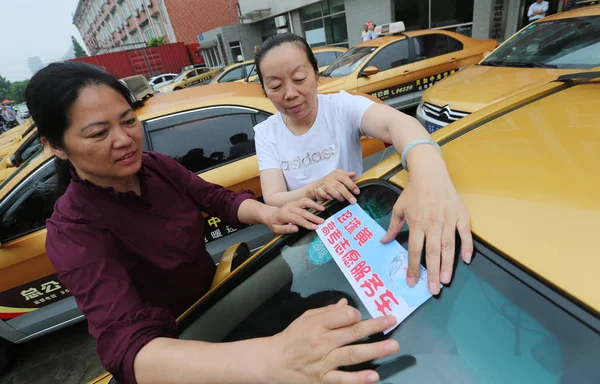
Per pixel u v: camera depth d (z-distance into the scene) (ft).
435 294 1.92
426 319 1.91
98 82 2.30
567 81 3.57
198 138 6.72
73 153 2.39
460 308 1.85
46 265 6.02
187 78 36.99
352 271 2.35
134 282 2.91
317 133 3.77
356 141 3.88
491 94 8.57
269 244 3.08
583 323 1.48
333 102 3.76
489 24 23.44
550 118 2.77
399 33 16.06
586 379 1.43
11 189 5.76
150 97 7.98
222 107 6.88
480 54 16.34
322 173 3.89
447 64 15.69
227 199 3.78
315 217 2.87
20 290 5.96
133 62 56.59
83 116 2.25
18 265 5.79
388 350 1.54
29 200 5.86
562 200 1.87
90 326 2.22
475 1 23.70
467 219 1.99
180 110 6.66
